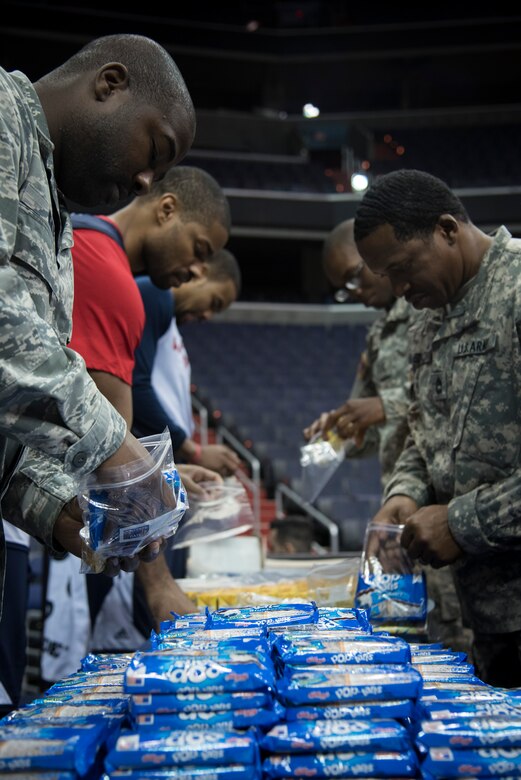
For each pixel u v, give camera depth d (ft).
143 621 8.04
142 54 3.83
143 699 2.71
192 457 8.56
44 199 3.57
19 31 47.96
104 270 5.46
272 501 27.53
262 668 2.78
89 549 3.60
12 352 2.98
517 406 5.25
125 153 3.79
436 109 54.03
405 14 57.67
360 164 50.14
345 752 2.63
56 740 2.56
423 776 2.56
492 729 2.62
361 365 9.07
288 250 50.70
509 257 5.38
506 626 5.40
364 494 26.48
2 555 3.71
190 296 9.32
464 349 5.46
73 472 3.17
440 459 5.74
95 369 5.34
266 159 49.83
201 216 6.52
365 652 3.04
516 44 51.19
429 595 7.55
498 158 49.55
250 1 56.85
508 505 5.04
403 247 5.33
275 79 54.19
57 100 3.76
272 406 34.32
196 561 8.32
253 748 2.56
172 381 9.00
